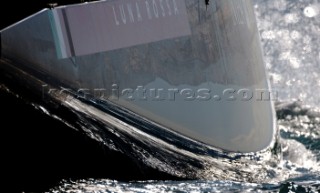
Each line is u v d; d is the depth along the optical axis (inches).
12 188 1110.4
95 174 1184.2
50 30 1178.6
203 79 1317.7
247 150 1374.3
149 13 1266.0
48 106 1161.4
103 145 1195.3
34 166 1136.8
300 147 1600.6
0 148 1123.9
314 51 2094.0
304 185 1270.9
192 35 1311.5
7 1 1191.6
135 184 1202.6
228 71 1368.1
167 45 1277.1
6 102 1134.4
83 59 1198.9
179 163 1267.2
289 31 2139.5
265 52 2087.8
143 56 1250.0
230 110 1358.3
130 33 1242.0
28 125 1142.3
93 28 1211.2
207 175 1285.7
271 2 2197.3
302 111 1857.8
